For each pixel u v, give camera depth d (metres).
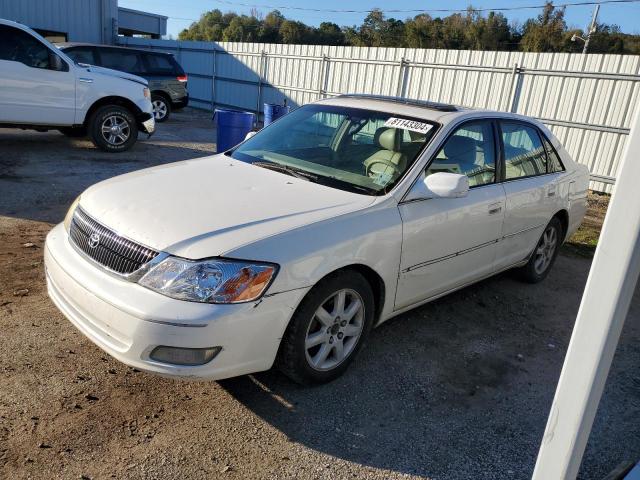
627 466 2.60
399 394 3.29
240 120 8.85
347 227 3.12
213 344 2.62
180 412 2.92
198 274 2.65
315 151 4.05
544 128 5.13
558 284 5.47
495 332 4.25
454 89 13.42
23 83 8.77
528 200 4.60
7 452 2.51
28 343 3.38
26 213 6.01
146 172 3.75
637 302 5.22
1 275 4.30
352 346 3.36
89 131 9.79
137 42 23.30
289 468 2.61
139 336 2.61
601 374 1.61
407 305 3.72
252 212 3.06
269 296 2.75
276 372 3.38
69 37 21.59
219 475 2.52
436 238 3.67
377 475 2.62
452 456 2.80
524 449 2.91
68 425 2.72
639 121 1.46
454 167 3.91
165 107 15.59
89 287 2.82
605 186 11.15
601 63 10.98
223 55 20.30
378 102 4.39
